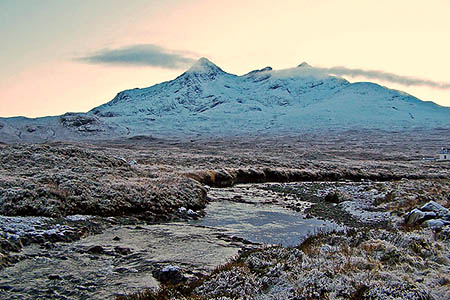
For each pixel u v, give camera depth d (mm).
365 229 14680
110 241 16500
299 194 36625
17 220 17078
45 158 31578
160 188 26781
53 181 23906
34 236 15359
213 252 15172
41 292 10539
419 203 25609
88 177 26828
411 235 13195
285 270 10398
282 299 8617
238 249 15711
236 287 9383
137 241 16719
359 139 182375
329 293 8602
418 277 9617
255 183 48250
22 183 21922
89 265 13031
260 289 9445
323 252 12039
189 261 13859
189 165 52750
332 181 54469
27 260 13172
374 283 8703
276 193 37156
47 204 19781
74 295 10406
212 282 9914
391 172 63188
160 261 13750
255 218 23562
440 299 8273
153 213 22625
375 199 30516
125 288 10969
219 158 62344
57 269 12453
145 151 84750
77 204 21172
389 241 13062
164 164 52219
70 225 17984
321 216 24359
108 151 77125
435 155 111312
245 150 110375
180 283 10812
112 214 21625
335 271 9727
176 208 24672
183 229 19656
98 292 10648
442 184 38906
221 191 37156
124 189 24453
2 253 13164
